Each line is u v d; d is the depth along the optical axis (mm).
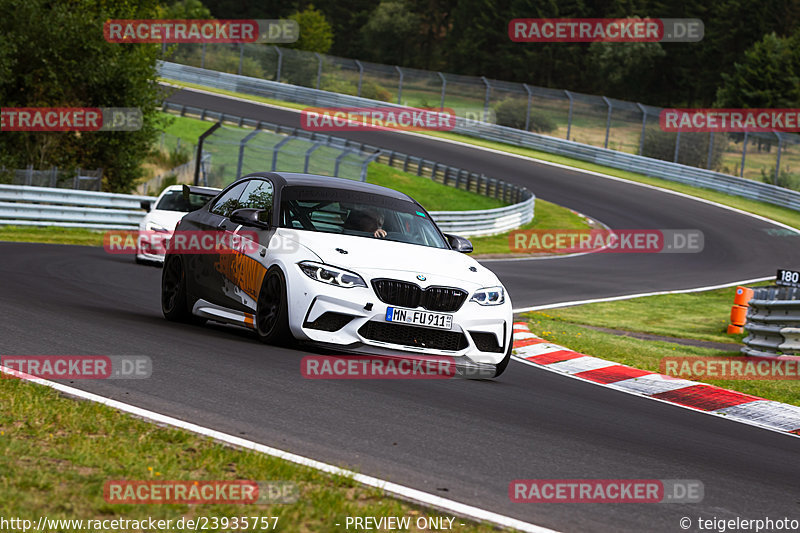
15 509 10930
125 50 100562
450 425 18547
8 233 66125
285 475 13406
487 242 101312
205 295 28578
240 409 17812
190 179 116812
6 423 14930
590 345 39125
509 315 25172
